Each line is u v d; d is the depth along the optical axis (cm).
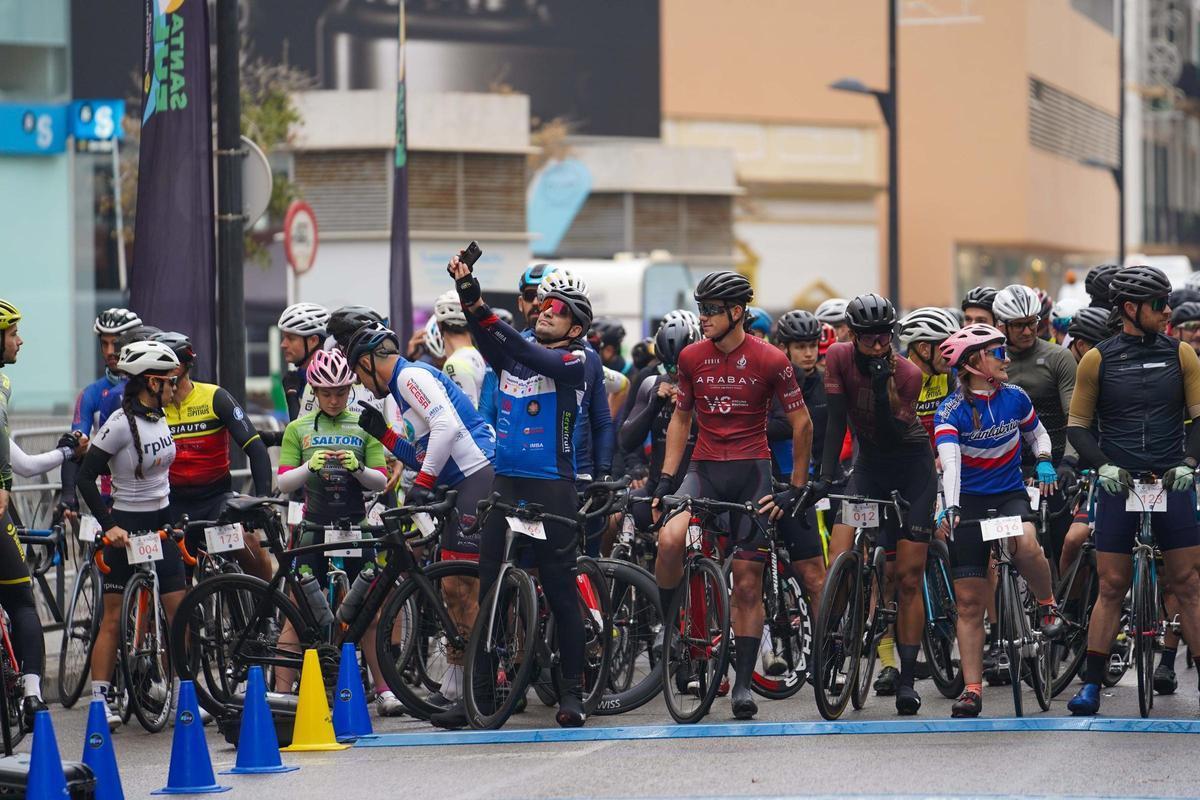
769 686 2889
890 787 2158
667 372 3181
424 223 11969
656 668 2833
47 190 8106
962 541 2709
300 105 11600
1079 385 2705
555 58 17725
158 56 3453
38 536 2750
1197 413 2634
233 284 3738
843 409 2802
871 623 2844
